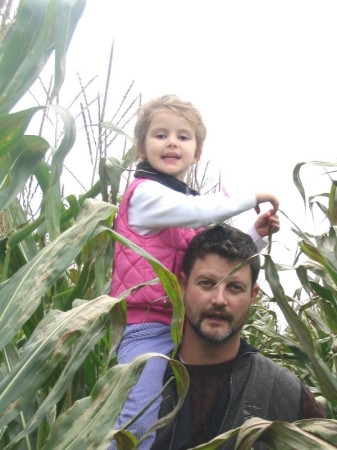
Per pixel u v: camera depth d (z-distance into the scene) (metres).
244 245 1.12
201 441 1.10
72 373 0.82
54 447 0.74
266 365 1.15
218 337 1.10
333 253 1.04
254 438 0.72
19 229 1.20
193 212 1.18
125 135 1.29
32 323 1.11
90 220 0.93
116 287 1.24
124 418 1.09
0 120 0.85
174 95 1.33
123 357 1.19
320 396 1.49
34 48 0.87
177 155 1.30
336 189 1.16
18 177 0.95
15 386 0.81
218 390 1.12
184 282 1.19
